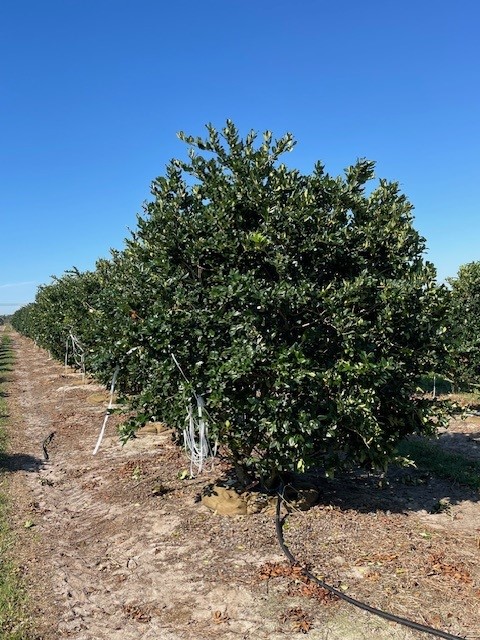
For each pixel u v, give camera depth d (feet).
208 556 15.75
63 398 49.06
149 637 12.35
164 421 17.88
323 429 16.75
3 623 13.09
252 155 17.38
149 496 21.08
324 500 19.92
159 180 17.89
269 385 16.35
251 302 15.55
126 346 17.07
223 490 19.48
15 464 27.94
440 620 12.26
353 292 15.75
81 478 25.05
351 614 12.53
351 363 16.29
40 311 80.79
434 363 18.02
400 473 23.52
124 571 15.53
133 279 19.06
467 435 31.35
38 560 16.63
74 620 13.23
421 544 16.19
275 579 14.16
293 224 16.28
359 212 17.44
